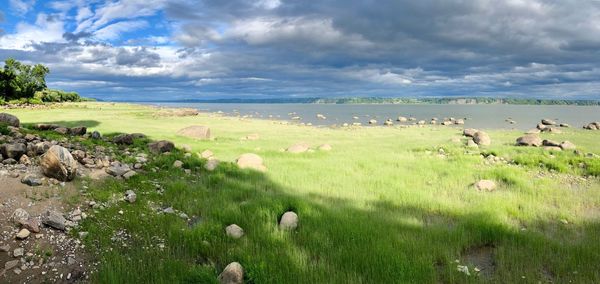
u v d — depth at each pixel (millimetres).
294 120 90875
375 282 7379
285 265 7883
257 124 59031
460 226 10398
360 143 32656
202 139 31672
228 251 8633
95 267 7832
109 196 11477
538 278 7672
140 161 16891
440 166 19766
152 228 9781
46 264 7699
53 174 11594
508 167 19266
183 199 12375
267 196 13039
